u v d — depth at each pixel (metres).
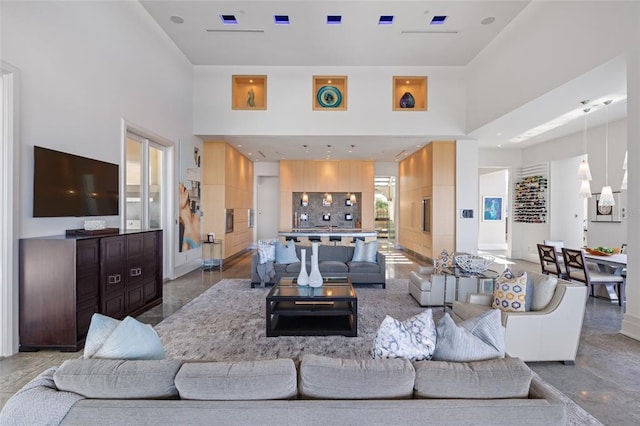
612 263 4.60
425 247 8.34
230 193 8.27
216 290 5.41
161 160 6.05
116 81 4.40
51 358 2.86
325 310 3.69
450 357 1.51
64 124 3.49
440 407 1.20
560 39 4.35
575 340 2.85
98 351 1.49
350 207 10.76
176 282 6.01
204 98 7.11
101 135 4.09
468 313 3.11
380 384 1.28
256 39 5.93
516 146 8.68
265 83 7.10
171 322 3.89
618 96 4.75
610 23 3.63
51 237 3.11
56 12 3.38
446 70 7.09
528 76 5.00
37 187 3.09
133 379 1.28
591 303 4.78
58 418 1.18
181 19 5.34
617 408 2.23
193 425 1.17
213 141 7.79
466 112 7.06
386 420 1.18
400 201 10.75
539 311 2.90
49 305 2.98
